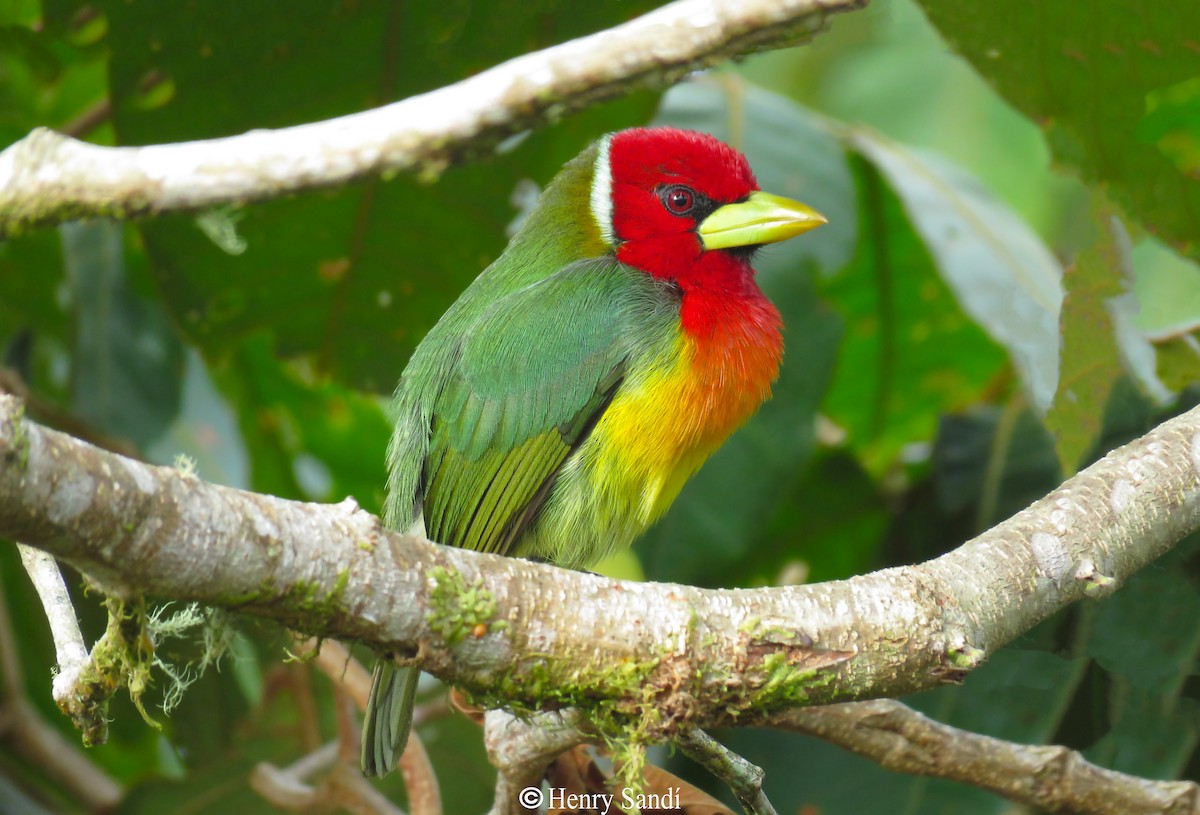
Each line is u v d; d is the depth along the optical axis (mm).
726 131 9141
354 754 7902
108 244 9727
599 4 7320
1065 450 7539
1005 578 5137
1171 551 7363
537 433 7242
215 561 4070
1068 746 7566
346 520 4410
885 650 4934
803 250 8922
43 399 8812
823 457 9461
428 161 4051
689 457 7355
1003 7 6863
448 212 8258
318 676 9266
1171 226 7562
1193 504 5422
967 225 8938
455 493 7379
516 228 8414
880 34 10867
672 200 7586
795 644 4879
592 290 7414
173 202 3971
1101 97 7148
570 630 4758
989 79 7289
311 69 7688
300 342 8883
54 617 5254
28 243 9867
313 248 8328
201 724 9219
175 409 9867
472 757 9078
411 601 4500
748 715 4957
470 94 4023
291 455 10406
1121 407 8188
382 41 7559
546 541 7344
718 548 8742
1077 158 7504
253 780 8156
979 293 8609
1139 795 6359
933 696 7891
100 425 9633
